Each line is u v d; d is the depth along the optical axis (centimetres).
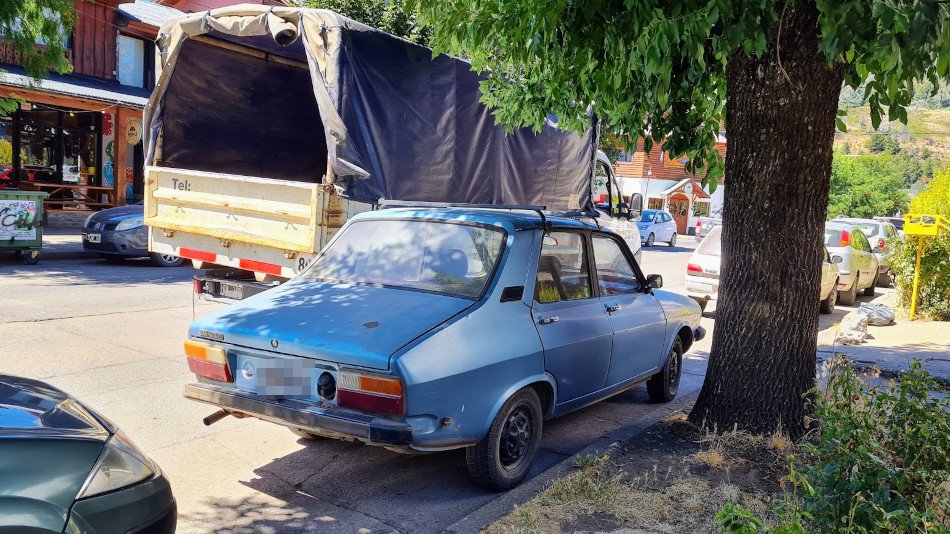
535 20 452
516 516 396
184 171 711
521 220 502
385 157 703
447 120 784
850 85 501
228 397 429
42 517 233
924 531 279
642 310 609
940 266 1185
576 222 559
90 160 2244
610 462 479
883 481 303
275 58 897
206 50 822
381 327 411
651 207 4991
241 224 668
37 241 1402
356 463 502
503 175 897
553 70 559
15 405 268
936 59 363
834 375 401
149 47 2323
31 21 1330
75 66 2112
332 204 627
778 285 528
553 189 1002
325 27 657
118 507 254
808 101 502
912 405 346
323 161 980
